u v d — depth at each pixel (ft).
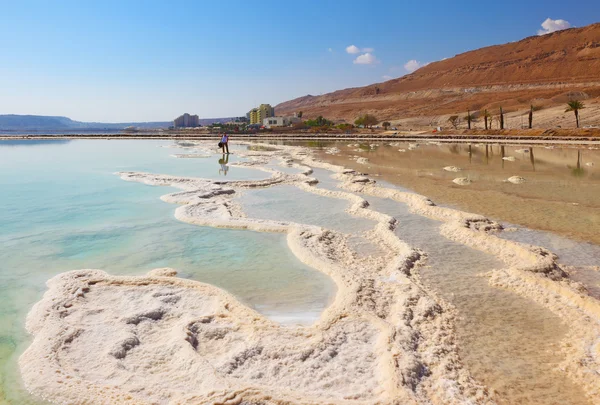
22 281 27.63
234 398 15.26
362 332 20.58
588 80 599.16
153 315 22.35
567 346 19.66
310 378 16.93
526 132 194.59
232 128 486.79
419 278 28.22
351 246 35.45
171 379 16.83
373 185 66.54
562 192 59.26
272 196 58.90
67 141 238.68
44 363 17.80
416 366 17.56
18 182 70.69
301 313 23.48
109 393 15.90
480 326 21.67
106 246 35.24
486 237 35.68
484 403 15.74
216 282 27.99
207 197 56.49
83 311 22.62
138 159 116.47
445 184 67.97
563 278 27.40
